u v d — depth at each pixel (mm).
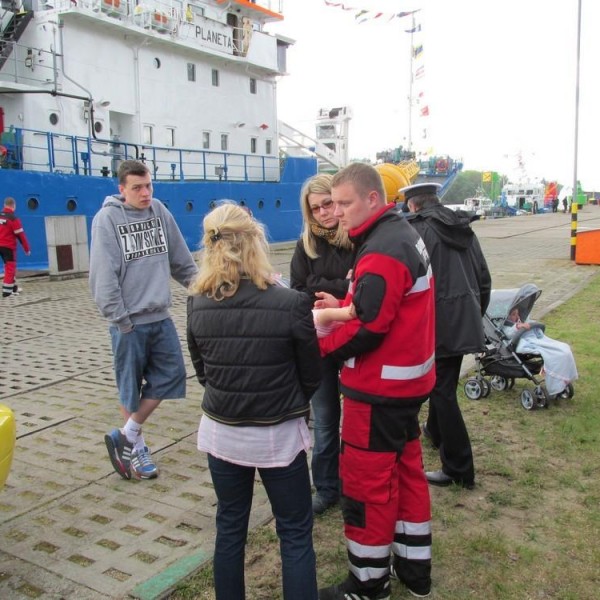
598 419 4844
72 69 15766
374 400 2629
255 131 22062
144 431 4883
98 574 3002
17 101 15531
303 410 2475
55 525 3475
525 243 22312
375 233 2643
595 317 8695
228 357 2387
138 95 17547
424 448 4414
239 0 19969
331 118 28312
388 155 33375
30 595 2854
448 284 3572
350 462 2711
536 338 5223
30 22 15562
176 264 4195
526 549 3135
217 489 2562
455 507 3600
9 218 11664
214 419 2486
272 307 2359
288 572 2457
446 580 2943
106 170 16406
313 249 3598
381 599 2781
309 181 3527
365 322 2547
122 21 16250
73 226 14281
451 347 3578
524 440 4504
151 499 3773
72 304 10992
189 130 19359
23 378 6441
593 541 3223
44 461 4340
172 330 4074
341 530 3418
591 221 37469
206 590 2859
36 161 15664
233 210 2447
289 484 2477
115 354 3906
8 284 11812
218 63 20141
